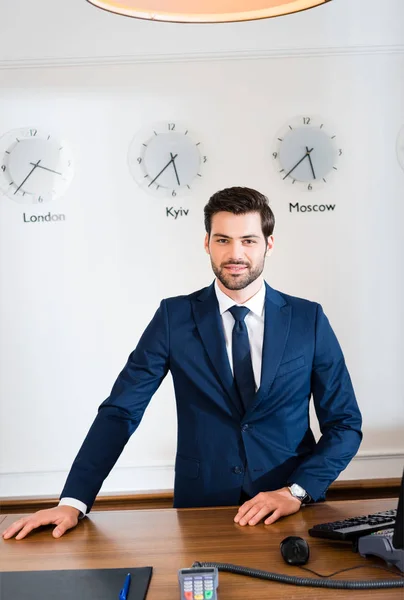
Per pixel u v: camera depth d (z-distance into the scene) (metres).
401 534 1.40
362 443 4.48
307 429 2.21
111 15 4.33
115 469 4.44
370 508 1.98
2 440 4.45
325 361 2.19
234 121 4.37
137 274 4.42
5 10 4.33
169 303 2.25
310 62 4.36
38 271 4.42
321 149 4.38
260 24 4.33
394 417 4.48
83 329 4.44
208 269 4.43
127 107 4.37
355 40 4.35
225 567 1.57
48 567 1.64
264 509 1.91
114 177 4.39
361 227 4.42
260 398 2.09
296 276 4.43
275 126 4.38
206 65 4.36
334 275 4.44
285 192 4.40
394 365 4.47
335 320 4.45
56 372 4.45
